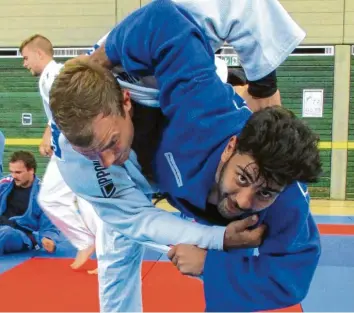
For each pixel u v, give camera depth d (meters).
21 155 4.52
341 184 7.89
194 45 1.48
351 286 3.48
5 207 4.55
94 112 1.32
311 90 7.91
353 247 4.72
